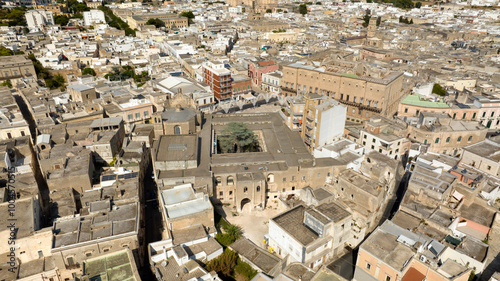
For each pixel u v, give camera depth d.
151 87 169.00
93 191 90.62
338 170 105.31
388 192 100.12
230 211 101.81
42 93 157.25
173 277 70.38
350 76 167.88
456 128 127.56
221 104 178.38
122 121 124.12
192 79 192.00
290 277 69.31
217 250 79.00
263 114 142.25
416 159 111.12
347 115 174.00
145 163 114.00
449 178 95.31
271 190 105.88
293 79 188.38
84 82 179.38
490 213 89.62
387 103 165.75
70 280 66.69
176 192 91.94
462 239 77.25
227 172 100.69
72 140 109.81
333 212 81.00
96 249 72.56
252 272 75.50
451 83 189.12
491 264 79.50
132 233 74.19
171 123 120.75
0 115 128.00
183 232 82.94
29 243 71.06
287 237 78.62
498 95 172.75
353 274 77.44
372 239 73.06
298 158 109.12
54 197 88.12
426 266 66.50
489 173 106.38
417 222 81.88
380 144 119.25
